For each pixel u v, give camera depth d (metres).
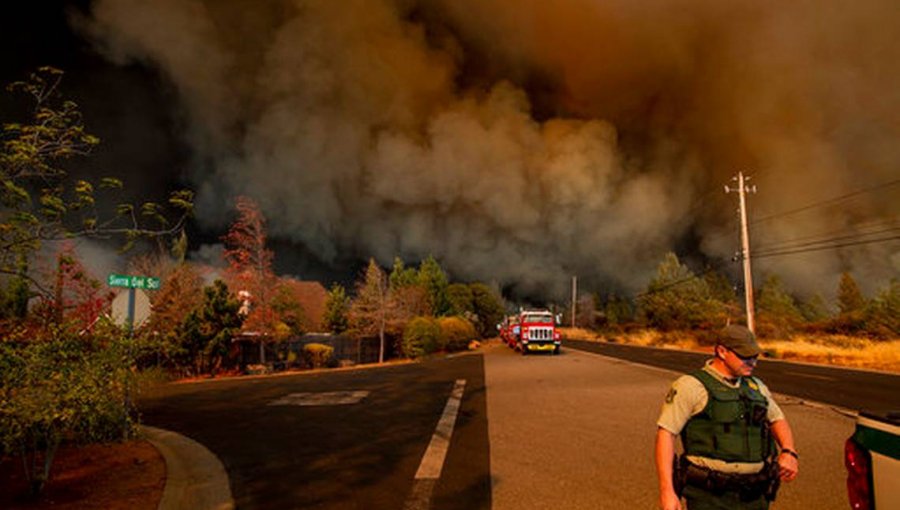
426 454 7.46
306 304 46.62
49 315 6.10
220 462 7.22
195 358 23.48
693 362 23.61
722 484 2.94
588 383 15.41
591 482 6.07
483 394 13.48
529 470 6.60
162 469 6.79
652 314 58.81
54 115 5.56
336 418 10.48
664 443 3.04
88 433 7.50
